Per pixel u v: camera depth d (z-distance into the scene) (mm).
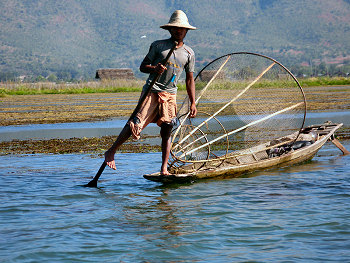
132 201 22016
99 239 16844
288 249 15789
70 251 15711
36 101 116688
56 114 75625
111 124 59250
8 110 86375
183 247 16062
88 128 55438
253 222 18531
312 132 34406
